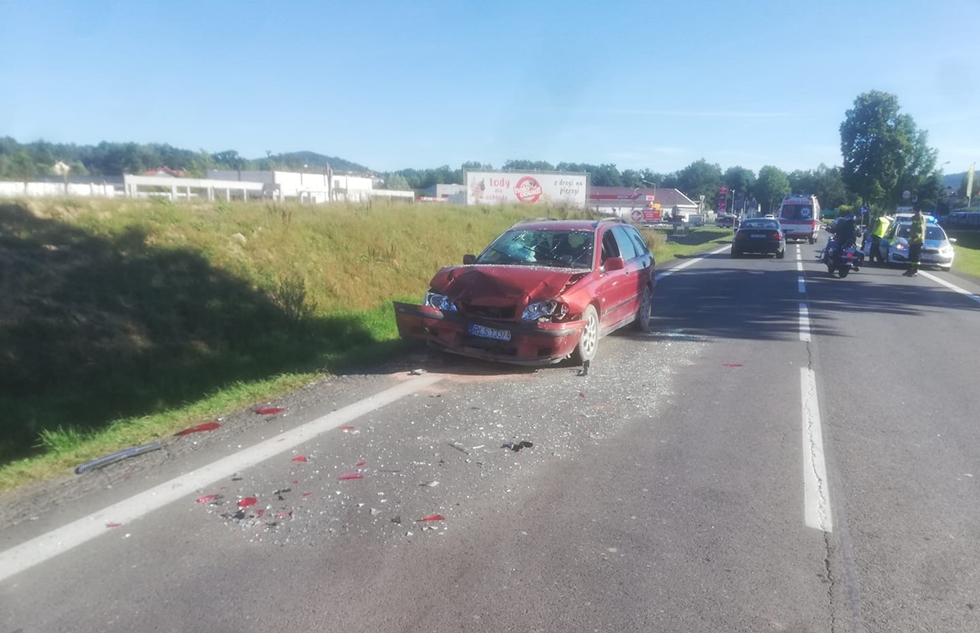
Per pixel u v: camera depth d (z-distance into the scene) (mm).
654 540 4191
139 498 4590
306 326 10633
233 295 10906
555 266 8734
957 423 6590
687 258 27359
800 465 5441
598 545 4113
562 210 29250
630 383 7656
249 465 5156
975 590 3738
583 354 8172
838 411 6902
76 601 3463
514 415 6434
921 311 13789
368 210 17109
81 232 10758
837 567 3938
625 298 9609
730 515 4547
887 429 6371
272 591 3574
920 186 62000
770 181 119000
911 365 8945
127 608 3412
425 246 16703
